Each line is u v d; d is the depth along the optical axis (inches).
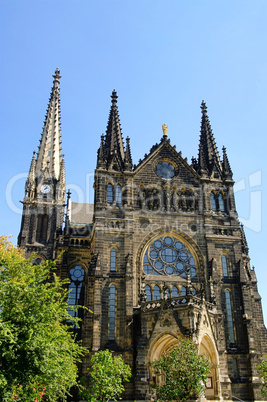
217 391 2247.8
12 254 1865.2
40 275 1738.4
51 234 3836.1
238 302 2778.1
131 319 2536.9
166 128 3250.5
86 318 2541.8
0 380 1294.3
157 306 2400.3
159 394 1940.2
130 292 2623.0
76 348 1855.3
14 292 1521.9
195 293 2773.1
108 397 2055.9
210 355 2322.8
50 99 4751.5
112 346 2511.1
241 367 2583.7
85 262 3211.1
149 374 2293.3
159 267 2832.2
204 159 3243.1
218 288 2770.7
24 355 1423.5
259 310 3144.7
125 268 2719.0
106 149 3179.1
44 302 1584.6
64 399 1761.8
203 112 3587.6
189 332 2199.8
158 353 2508.6
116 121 3373.5
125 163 3065.9
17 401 1412.4
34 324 1487.5
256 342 2925.7
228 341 2657.5
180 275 2837.1
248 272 3383.4
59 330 1732.3
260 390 2497.5
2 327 1348.4
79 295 3117.6
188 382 1844.2
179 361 1900.8
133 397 2347.4
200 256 2891.2
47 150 4397.1
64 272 3097.9
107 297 2637.8
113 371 2065.7
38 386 1588.3
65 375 1652.3
